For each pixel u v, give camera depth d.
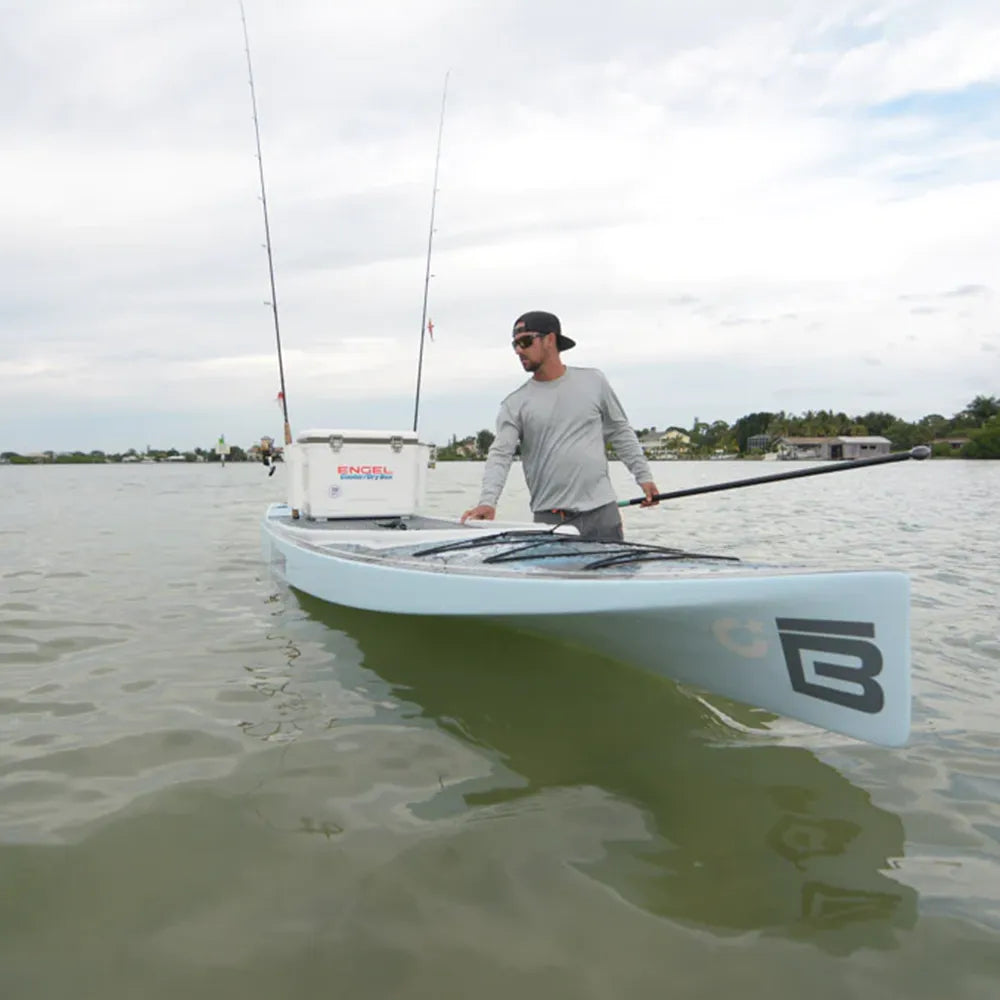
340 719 2.73
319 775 2.28
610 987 1.41
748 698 2.51
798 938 1.54
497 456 3.63
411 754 2.43
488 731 2.61
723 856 1.84
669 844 1.89
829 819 2.01
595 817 2.03
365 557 3.70
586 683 3.08
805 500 15.25
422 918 1.61
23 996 1.39
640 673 3.13
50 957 1.50
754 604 2.32
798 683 2.32
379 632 3.90
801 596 2.23
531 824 1.99
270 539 5.50
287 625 4.09
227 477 37.56
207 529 9.34
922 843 1.89
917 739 2.52
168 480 32.25
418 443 5.73
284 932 1.57
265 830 1.96
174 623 4.16
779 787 2.19
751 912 1.63
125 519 10.84
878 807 2.07
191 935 1.56
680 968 1.46
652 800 2.12
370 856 1.84
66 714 2.78
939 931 1.56
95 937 1.56
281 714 2.78
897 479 28.22
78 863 1.81
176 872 1.78
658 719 2.71
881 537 8.02
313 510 5.45
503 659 3.34
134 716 2.76
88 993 1.40
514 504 13.64
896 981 1.42
